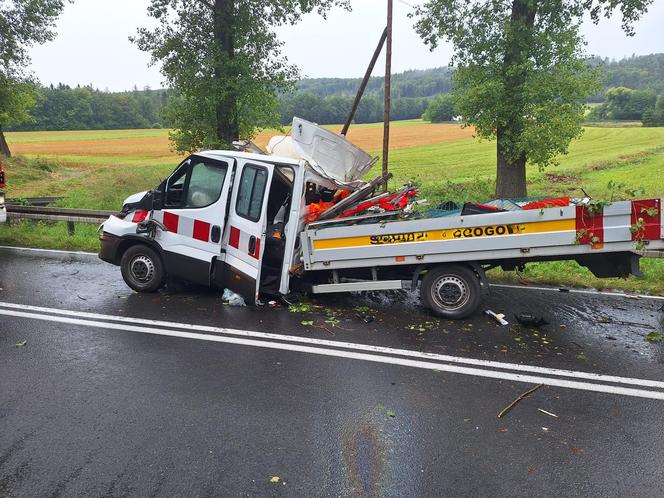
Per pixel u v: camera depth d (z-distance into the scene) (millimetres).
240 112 16859
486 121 14656
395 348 5395
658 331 6055
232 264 6711
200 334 5672
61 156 46125
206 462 3375
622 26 14172
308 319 6254
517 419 4012
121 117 98562
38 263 9031
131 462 3354
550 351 5398
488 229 5969
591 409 4184
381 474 3295
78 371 4684
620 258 5863
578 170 30562
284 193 7035
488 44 14625
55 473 3229
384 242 6281
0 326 5785
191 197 6902
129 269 7215
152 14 15734
